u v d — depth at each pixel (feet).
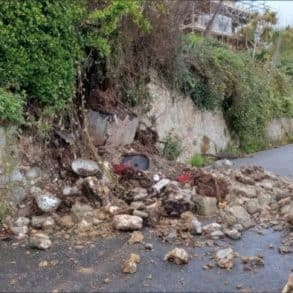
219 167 29.30
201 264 14.53
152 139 29.58
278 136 53.78
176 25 32.17
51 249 15.76
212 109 37.93
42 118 21.30
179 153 32.71
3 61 19.80
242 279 13.56
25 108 20.80
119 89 27.89
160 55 30.81
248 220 18.69
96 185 19.43
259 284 13.26
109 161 22.89
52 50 21.29
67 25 22.18
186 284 13.06
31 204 18.66
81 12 23.52
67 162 21.20
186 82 34.17
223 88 38.01
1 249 15.83
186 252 14.92
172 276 13.58
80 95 24.84
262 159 37.91
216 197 20.58
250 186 22.48
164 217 18.56
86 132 22.80
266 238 17.25
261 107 46.42
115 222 17.44
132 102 28.76
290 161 36.50
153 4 29.60
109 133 24.86
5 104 18.56
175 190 19.49
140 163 23.79
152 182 21.26
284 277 13.85
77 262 14.64
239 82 41.70
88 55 25.35
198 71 35.86
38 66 20.71
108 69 26.78
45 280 13.35
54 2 21.59
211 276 13.67
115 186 20.67
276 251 15.98
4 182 18.47
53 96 21.58
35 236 16.40
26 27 20.21
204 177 21.65
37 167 20.04
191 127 35.35
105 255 15.19
